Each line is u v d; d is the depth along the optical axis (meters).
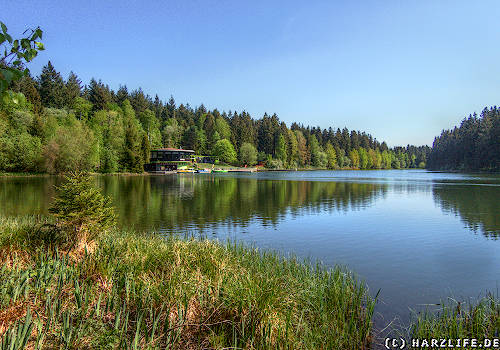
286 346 4.23
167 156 95.00
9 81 2.25
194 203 24.59
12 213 17.25
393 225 16.34
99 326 3.79
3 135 52.53
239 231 14.67
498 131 90.62
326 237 13.55
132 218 17.81
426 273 8.82
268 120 145.00
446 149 135.62
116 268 5.42
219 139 126.00
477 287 7.75
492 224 16.69
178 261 6.03
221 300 4.82
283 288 5.75
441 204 25.05
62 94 90.31
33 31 2.50
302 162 140.88
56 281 4.72
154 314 4.30
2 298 3.87
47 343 3.39
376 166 181.38
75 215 6.74
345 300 6.11
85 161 57.38
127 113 103.69
